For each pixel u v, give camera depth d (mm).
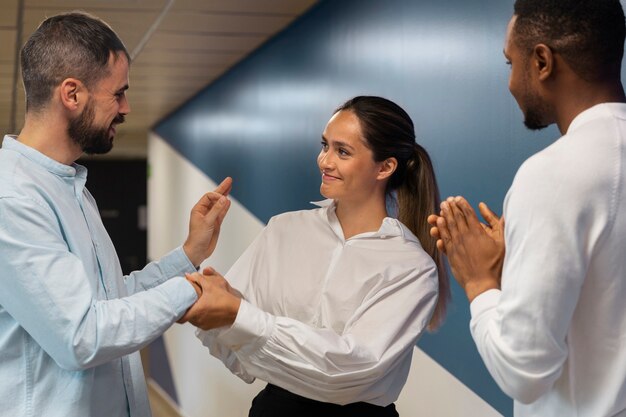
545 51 1354
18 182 1562
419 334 1862
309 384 1750
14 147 1655
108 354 1529
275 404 1927
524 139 2430
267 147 5242
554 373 1272
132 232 14328
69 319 1491
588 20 1325
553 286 1233
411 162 2027
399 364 1893
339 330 1874
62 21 1658
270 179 5172
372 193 1982
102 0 4266
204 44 5363
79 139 1675
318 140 4289
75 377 1604
